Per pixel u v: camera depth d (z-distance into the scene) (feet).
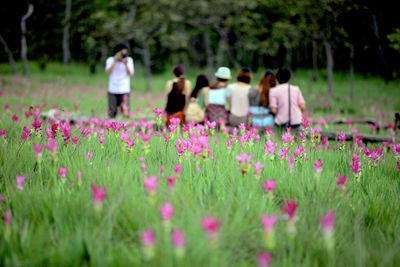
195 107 23.75
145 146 12.34
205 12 72.90
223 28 78.43
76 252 6.91
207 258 6.56
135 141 14.97
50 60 102.89
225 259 6.82
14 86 54.34
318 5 50.44
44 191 9.98
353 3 48.24
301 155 13.80
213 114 23.93
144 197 9.05
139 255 6.94
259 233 8.45
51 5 98.89
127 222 8.43
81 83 67.87
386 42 49.83
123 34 71.56
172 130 15.16
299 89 22.50
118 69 27.91
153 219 8.20
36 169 11.92
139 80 86.07
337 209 9.86
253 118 22.85
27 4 80.23
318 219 8.92
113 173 10.94
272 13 64.08
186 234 7.20
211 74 82.17
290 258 7.13
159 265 6.34
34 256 6.89
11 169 11.55
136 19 71.05
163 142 15.10
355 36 50.78
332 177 12.14
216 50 108.06
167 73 112.47
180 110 23.93
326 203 9.75
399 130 27.78
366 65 60.23
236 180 10.85
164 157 13.48
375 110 43.80
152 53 104.99
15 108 28.91
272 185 8.91
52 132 13.07
